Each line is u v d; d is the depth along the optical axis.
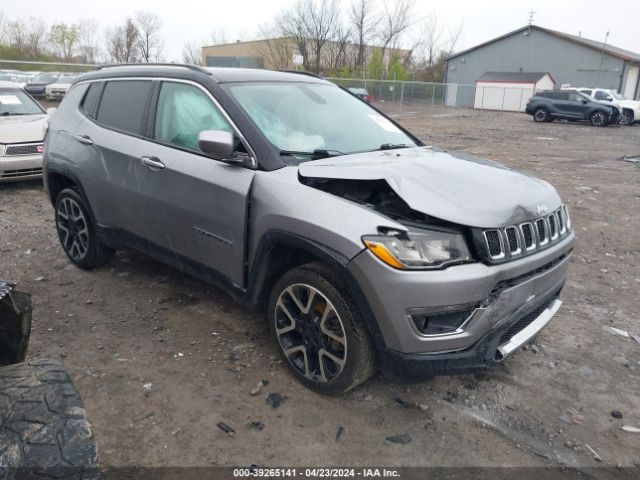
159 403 3.06
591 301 4.68
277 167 3.22
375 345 2.82
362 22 43.16
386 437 2.84
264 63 45.00
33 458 1.74
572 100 25.83
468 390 3.28
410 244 2.63
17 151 7.89
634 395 3.30
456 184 2.97
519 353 3.73
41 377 2.05
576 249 6.13
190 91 3.77
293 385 3.25
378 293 2.66
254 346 3.67
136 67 4.36
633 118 25.67
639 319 4.35
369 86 32.69
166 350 3.61
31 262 5.14
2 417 1.84
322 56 43.34
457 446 2.80
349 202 2.85
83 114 4.62
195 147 3.64
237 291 3.48
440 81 51.53
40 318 4.01
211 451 2.71
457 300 2.62
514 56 46.34
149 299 4.36
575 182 10.16
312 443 2.78
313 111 3.89
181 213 3.65
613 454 2.79
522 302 2.93
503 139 18.42
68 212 4.88
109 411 2.98
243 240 3.27
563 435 2.92
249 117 3.44
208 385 3.24
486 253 2.68
